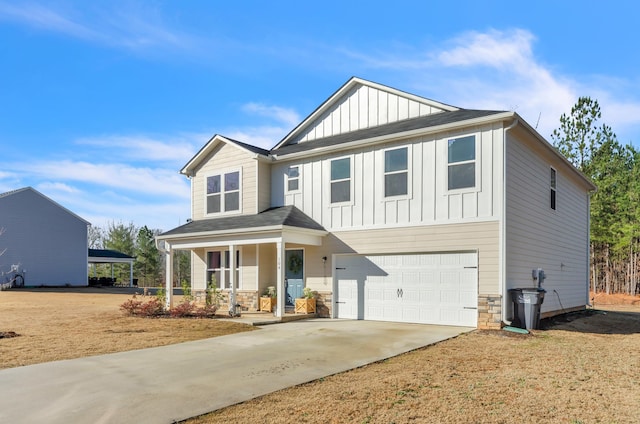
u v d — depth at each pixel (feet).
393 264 43.83
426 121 44.88
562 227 53.47
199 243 50.49
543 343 32.09
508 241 38.04
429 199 41.57
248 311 50.88
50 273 110.83
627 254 94.99
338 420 16.22
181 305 46.42
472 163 39.34
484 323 37.86
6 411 16.93
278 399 18.70
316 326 40.37
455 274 40.06
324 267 48.19
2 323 40.34
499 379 21.98
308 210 49.85
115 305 60.08
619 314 57.00
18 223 105.29
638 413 17.13
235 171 54.13
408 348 29.86
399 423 15.97
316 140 55.47
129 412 16.93
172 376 22.29
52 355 27.14
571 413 17.11
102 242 176.96
